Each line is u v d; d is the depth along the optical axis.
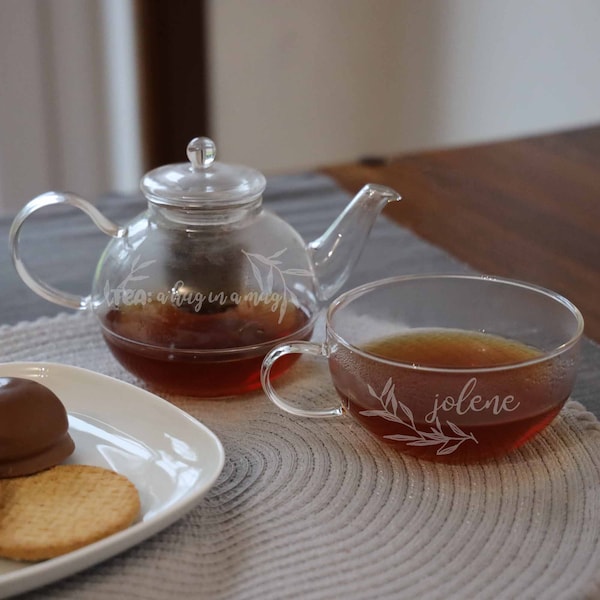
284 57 2.04
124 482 0.73
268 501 0.74
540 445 0.78
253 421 0.80
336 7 2.03
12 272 0.99
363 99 2.17
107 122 1.98
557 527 0.72
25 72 1.84
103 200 1.13
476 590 0.68
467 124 2.00
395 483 0.75
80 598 0.68
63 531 0.69
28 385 0.75
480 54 1.91
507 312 0.82
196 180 0.82
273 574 0.69
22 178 1.95
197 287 0.81
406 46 2.10
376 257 1.01
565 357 0.75
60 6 1.82
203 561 0.70
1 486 0.72
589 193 1.16
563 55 1.70
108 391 0.80
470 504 0.73
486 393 0.74
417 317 0.84
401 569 0.69
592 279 0.98
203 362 0.80
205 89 1.95
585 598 0.68
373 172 1.21
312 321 0.84
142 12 1.83
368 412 0.76
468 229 1.08
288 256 0.84
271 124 2.11
